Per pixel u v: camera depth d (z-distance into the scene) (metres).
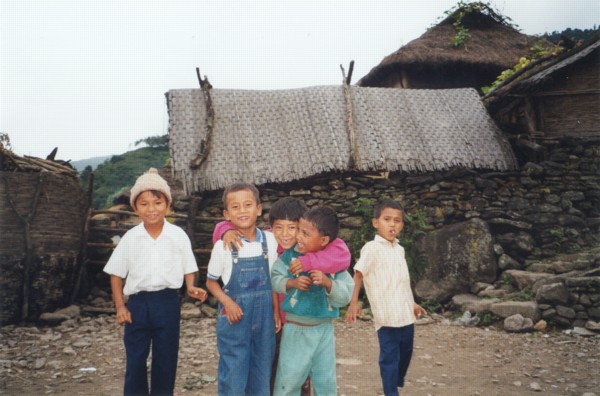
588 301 5.78
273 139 8.09
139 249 2.63
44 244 6.31
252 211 2.46
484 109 9.05
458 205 7.94
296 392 2.37
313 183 8.03
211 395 3.25
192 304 7.02
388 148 8.03
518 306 5.84
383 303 2.90
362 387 3.47
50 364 4.09
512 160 8.27
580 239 7.76
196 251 7.53
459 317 6.35
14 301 5.97
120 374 3.83
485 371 3.93
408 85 12.20
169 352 2.63
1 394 3.26
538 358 4.37
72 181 7.12
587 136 8.45
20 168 6.50
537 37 12.91
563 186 8.03
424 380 3.65
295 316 2.37
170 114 8.22
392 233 3.04
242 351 2.35
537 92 8.61
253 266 2.45
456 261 7.15
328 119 8.26
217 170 7.70
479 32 12.61
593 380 3.64
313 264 2.31
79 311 6.57
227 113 8.33
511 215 7.83
